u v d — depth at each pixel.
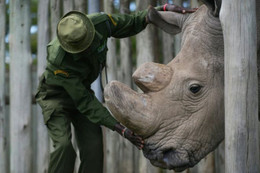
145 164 9.43
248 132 5.71
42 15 9.82
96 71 6.77
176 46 9.15
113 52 9.68
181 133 6.15
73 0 9.81
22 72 9.80
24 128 9.81
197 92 6.20
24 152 9.82
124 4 9.45
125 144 9.66
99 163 7.07
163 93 6.18
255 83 5.78
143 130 6.06
